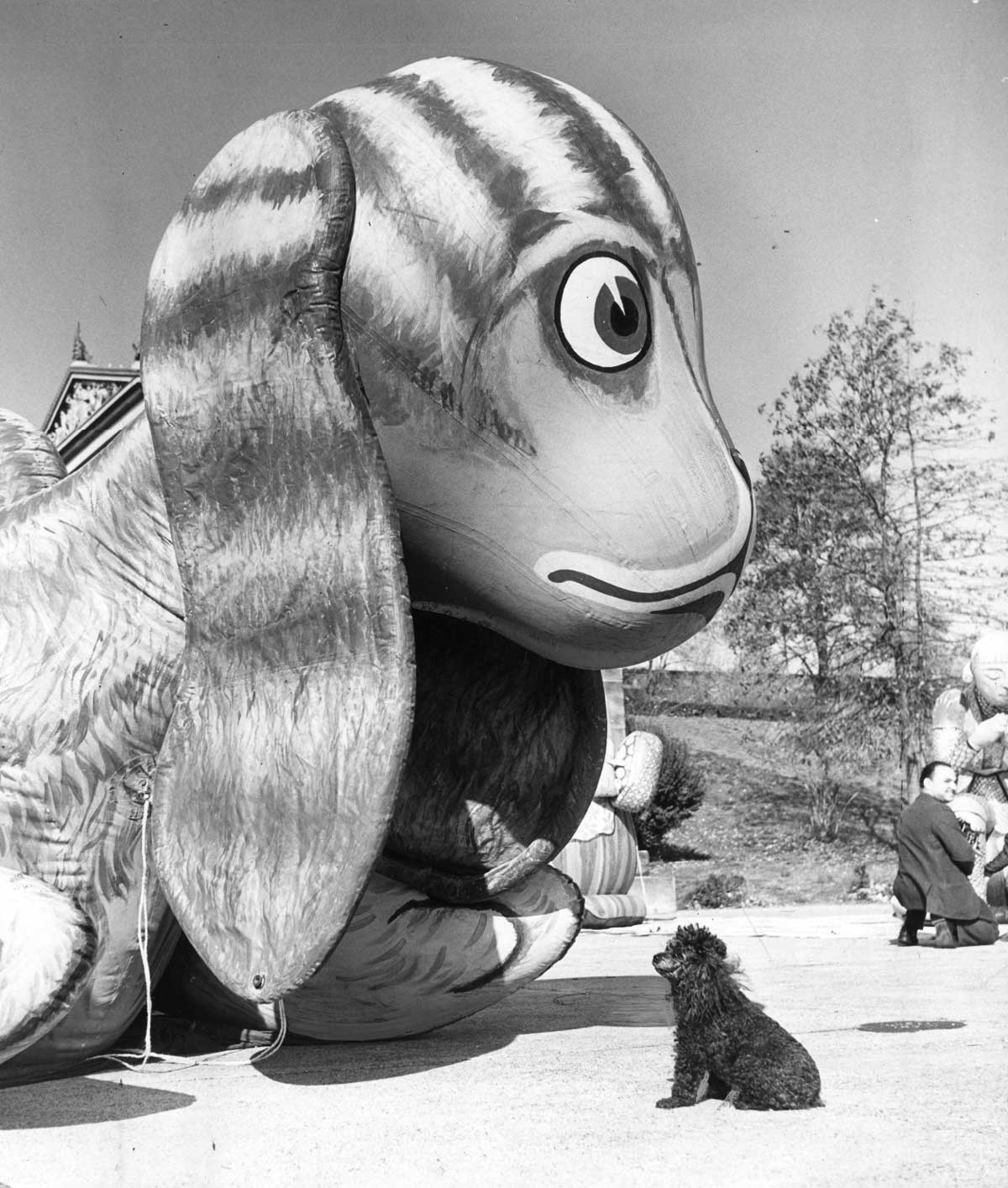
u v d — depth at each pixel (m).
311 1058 6.38
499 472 5.92
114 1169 4.69
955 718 13.14
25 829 5.86
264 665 5.66
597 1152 4.73
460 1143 4.88
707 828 31.30
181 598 6.06
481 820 6.71
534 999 8.02
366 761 5.30
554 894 6.77
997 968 9.03
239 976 5.51
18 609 6.05
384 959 6.45
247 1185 4.53
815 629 29.20
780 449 27.77
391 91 6.23
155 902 6.06
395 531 5.34
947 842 10.79
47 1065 5.97
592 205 6.01
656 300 6.11
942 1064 5.90
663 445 5.96
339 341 5.36
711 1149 4.71
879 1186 4.32
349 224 5.40
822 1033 6.65
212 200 5.75
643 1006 7.75
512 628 6.25
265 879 5.53
